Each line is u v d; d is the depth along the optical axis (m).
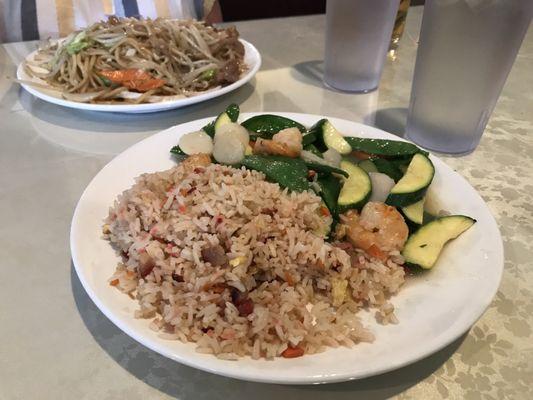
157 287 0.25
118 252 0.28
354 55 0.51
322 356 0.22
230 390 0.23
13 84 0.53
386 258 0.28
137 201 0.29
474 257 0.28
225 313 0.24
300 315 0.25
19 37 0.74
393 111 0.50
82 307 0.28
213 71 0.53
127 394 0.23
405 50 0.64
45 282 0.29
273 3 1.05
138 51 0.53
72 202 0.36
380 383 0.24
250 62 0.56
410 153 0.37
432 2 0.36
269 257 0.27
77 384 0.24
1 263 0.30
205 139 0.37
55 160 0.41
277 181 0.33
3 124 0.46
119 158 0.35
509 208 0.36
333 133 0.39
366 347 0.23
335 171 0.34
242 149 0.35
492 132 0.46
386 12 0.48
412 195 0.32
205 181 0.30
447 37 0.36
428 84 0.40
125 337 0.26
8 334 0.26
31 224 0.34
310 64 0.60
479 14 0.34
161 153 0.37
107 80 0.50
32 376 0.24
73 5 0.75
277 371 0.21
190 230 0.27
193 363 0.21
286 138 0.36
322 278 0.27
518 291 0.29
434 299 0.26
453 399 0.23
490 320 0.27
